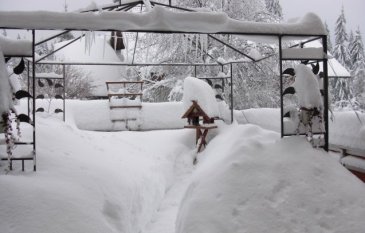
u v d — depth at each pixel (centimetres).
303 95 369
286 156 350
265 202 310
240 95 1214
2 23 329
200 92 770
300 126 376
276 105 1221
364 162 429
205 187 335
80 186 343
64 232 269
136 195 442
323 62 387
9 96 335
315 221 297
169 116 938
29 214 272
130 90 1334
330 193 317
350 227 290
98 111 917
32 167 362
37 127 537
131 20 346
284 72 390
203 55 1222
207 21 357
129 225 364
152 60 1272
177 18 353
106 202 351
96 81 1894
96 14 343
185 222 309
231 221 298
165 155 740
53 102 903
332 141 489
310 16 387
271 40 417
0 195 280
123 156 601
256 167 340
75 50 1922
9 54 348
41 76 796
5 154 362
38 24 336
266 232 289
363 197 312
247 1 1211
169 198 595
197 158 758
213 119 808
